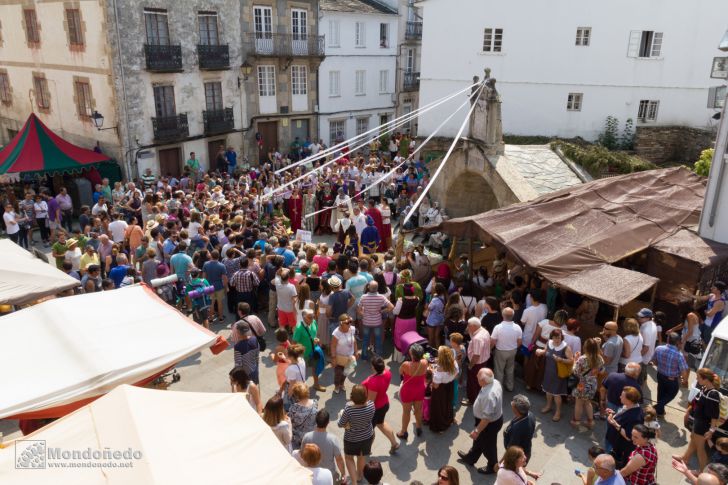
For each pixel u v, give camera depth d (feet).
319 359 28.60
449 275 36.81
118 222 45.27
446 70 89.10
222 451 15.20
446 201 56.34
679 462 19.17
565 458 24.49
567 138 86.69
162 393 17.07
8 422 27.48
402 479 23.17
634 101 83.51
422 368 24.81
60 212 54.34
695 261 32.45
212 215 46.73
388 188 66.18
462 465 24.18
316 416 20.34
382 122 116.78
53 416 19.62
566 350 26.18
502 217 35.65
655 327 27.86
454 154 53.06
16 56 81.56
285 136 96.32
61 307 23.81
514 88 86.94
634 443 20.53
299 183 60.80
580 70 83.87
